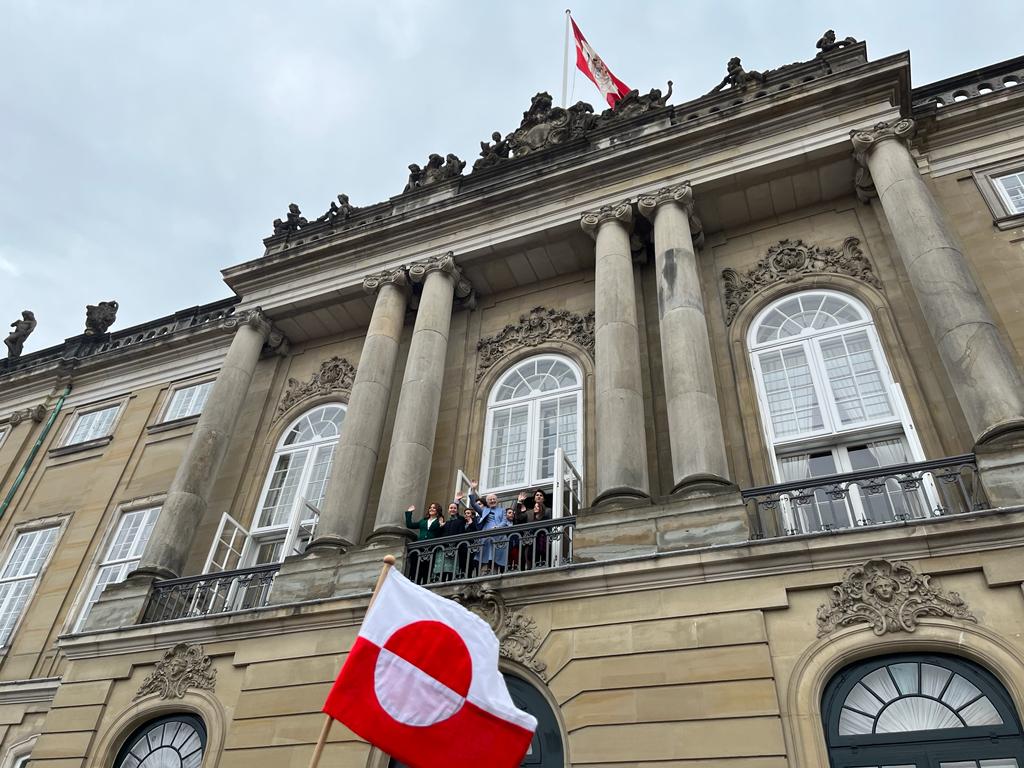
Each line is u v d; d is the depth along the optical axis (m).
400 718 6.55
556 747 8.96
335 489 13.06
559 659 9.27
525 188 15.87
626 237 14.38
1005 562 8.13
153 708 11.29
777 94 14.23
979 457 8.95
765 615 8.73
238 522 15.27
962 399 9.80
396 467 12.77
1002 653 7.69
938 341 10.45
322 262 17.69
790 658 8.36
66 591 16.78
